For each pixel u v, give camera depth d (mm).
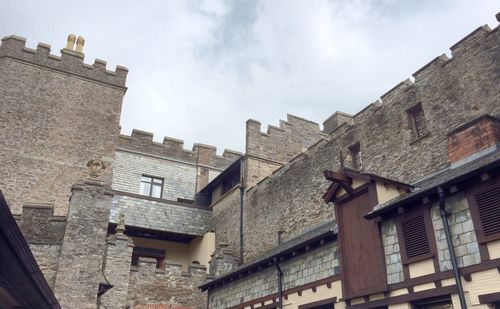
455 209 8641
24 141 21203
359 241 10734
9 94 21719
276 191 20641
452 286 8266
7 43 22641
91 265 14289
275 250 16938
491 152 10367
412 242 9320
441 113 13773
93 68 24281
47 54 23312
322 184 17938
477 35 13281
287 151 25094
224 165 29828
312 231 16562
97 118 23359
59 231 14633
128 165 26375
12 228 4609
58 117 22391
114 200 22297
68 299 13609
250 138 24172
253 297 14844
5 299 7320
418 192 9133
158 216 23141
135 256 23062
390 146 15391
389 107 15945
